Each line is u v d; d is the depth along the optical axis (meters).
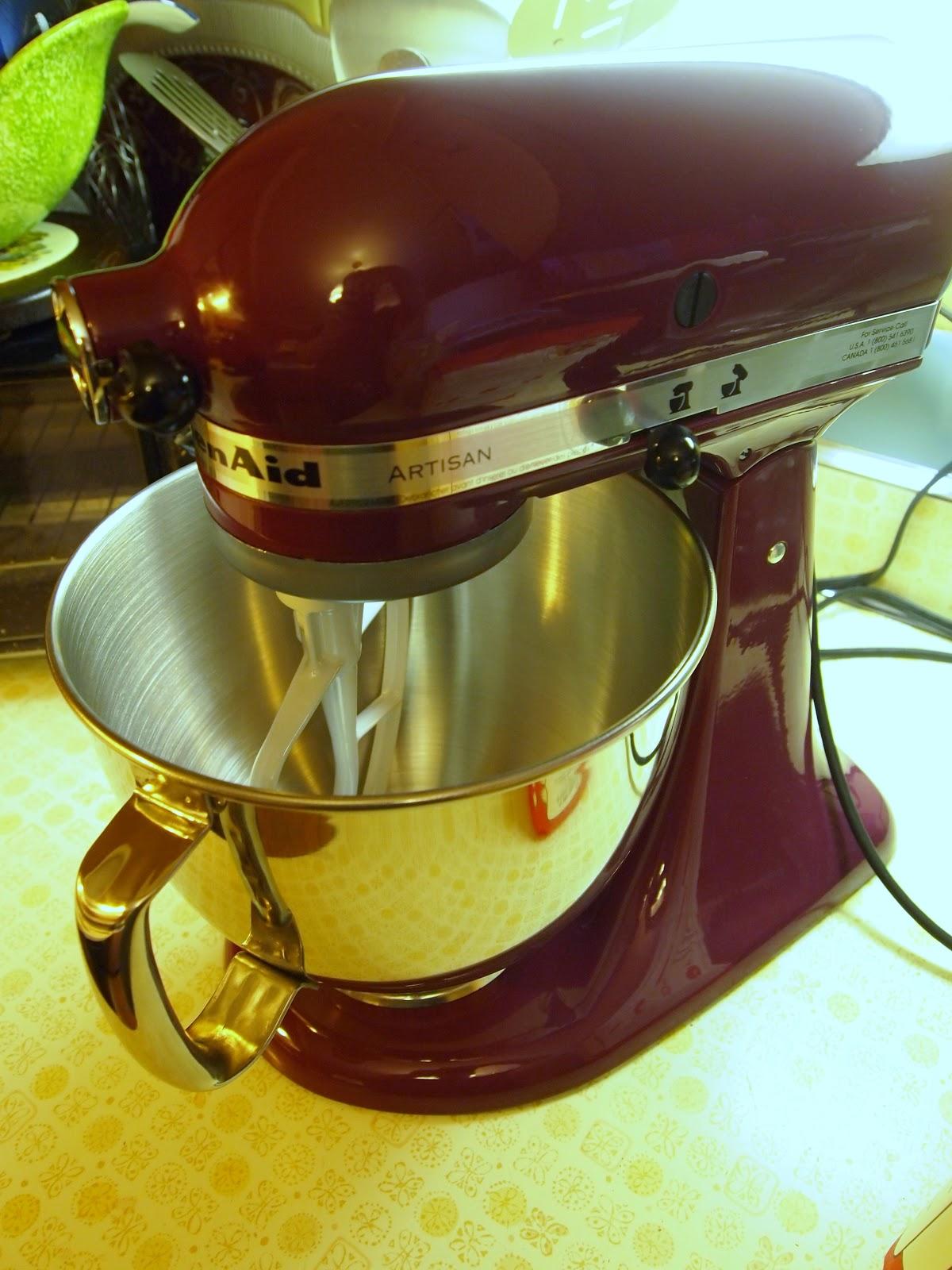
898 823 0.49
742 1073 0.39
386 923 0.30
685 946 0.41
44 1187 0.36
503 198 0.22
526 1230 0.34
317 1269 0.33
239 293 0.21
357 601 0.26
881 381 0.32
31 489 0.54
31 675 0.60
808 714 0.44
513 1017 0.39
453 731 0.50
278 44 0.50
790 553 0.38
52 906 0.46
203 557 0.40
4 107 0.45
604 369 0.25
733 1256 0.34
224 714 0.44
